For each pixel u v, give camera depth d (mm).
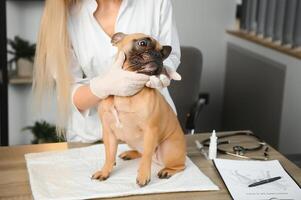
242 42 2889
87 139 1453
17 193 1074
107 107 1095
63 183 1110
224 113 3203
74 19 1374
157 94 1095
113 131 1134
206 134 1495
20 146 1360
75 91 1261
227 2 2992
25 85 2980
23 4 2824
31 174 1156
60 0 1238
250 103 2816
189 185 1113
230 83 3072
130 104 1057
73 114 1446
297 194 1102
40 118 3006
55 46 1246
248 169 1227
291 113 2365
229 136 1489
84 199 1039
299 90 2277
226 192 1107
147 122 1074
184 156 1189
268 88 2594
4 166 1217
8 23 2836
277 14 2500
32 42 2908
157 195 1074
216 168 1231
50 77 1324
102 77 1106
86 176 1152
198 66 2238
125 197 1059
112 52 1364
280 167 1247
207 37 3039
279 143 2500
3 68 2521
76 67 1392
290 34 2398
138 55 1041
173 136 1152
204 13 2980
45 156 1274
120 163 1234
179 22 2965
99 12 1391
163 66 1085
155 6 1472
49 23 1241
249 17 2859
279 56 2473
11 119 3033
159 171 1171
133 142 1144
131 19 1425
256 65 2703
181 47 2254
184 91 2223
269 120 2602
